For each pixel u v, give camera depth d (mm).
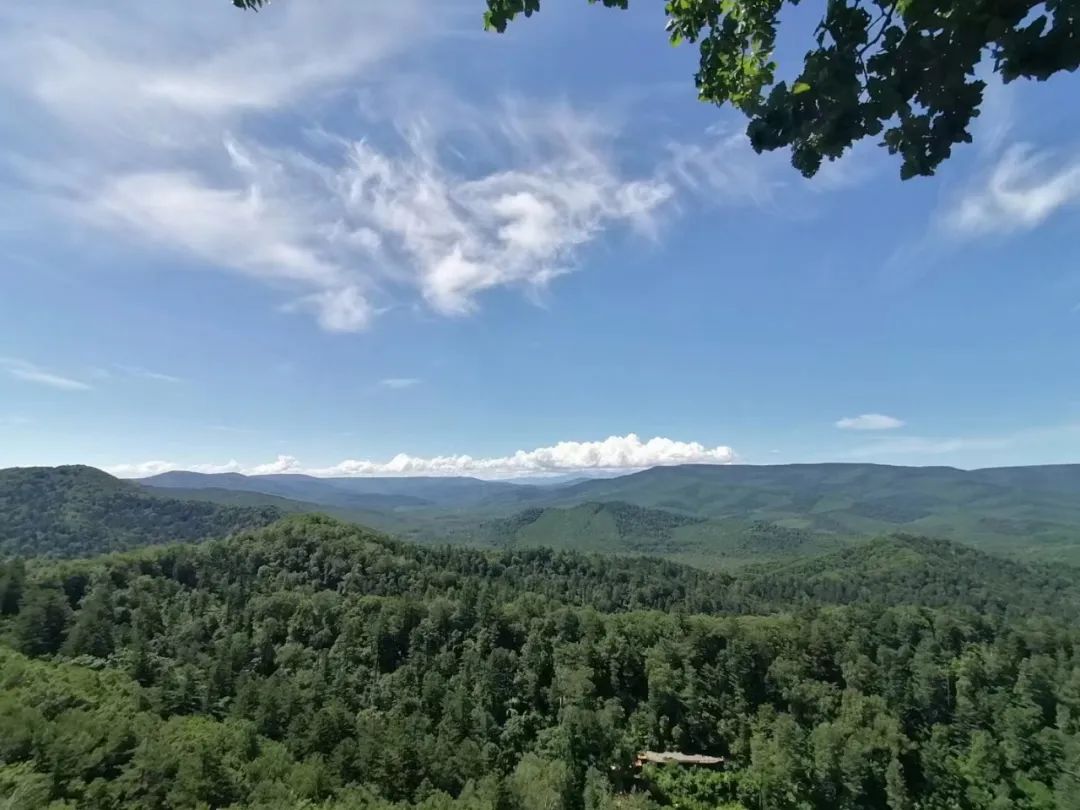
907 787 92938
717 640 125125
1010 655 119062
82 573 139000
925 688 110438
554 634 128750
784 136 7418
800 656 121812
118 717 86438
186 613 133375
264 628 128750
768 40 8945
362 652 123188
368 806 78438
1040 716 102312
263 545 167125
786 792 92750
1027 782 94062
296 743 94250
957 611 148875
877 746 95000
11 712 76438
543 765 93875
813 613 142750
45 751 71375
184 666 114312
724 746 106812
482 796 81938
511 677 117250
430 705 109875
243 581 150250
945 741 103188
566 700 107812
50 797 65688
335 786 84812
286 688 105812
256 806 70750
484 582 167625
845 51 6719
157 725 88375
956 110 6652
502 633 128875
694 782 97125
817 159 7512
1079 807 86562
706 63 9352
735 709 110375
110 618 126375
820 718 108500
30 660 105000
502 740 103812
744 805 94500
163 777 74750
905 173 7176
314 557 163500
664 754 103375
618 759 94125
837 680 119938
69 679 96812
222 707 105188
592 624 128750
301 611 134375
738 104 9500
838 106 6957
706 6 9039
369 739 93438
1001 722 102562
